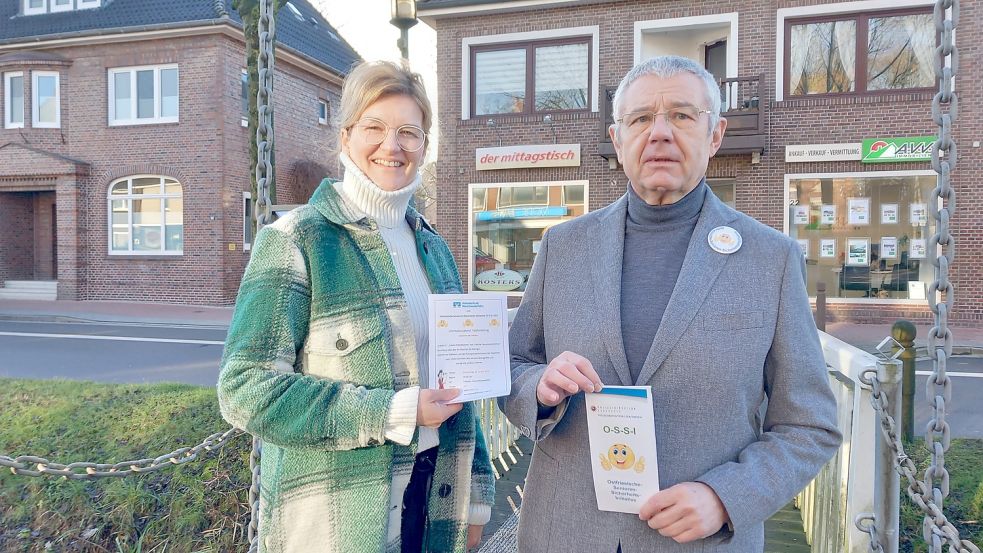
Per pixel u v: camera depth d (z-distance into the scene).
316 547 1.52
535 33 14.06
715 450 1.52
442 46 14.53
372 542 1.52
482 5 14.00
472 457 1.85
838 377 2.75
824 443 1.50
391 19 5.85
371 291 1.61
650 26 13.48
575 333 1.67
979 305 12.34
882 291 12.82
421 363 1.70
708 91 1.66
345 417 1.44
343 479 1.54
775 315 1.56
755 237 1.62
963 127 12.28
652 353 1.54
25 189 17.44
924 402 6.51
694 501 1.39
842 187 12.88
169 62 16.59
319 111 20.00
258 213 2.17
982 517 3.63
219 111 16.39
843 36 12.77
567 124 13.94
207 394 5.62
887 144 12.47
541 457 1.72
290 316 1.52
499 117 14.30
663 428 1.53
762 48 13.02
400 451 1.62
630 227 1.73
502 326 1.64
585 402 1.56
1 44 17.03
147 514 3.95
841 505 2.51
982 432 5.57
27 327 13.20
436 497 1.78
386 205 1.72
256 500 2.13
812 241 13.04
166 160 16.73
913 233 12.59
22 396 5.88
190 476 4.16
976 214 12.30
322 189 1.71
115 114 17.09
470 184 14.53
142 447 4.55
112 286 17.27
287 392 1.43
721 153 13.01
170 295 16.89
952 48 1.71
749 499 1.40
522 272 14.39
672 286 1.62
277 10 5.68
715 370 1.51
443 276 1.87
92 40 16.70
